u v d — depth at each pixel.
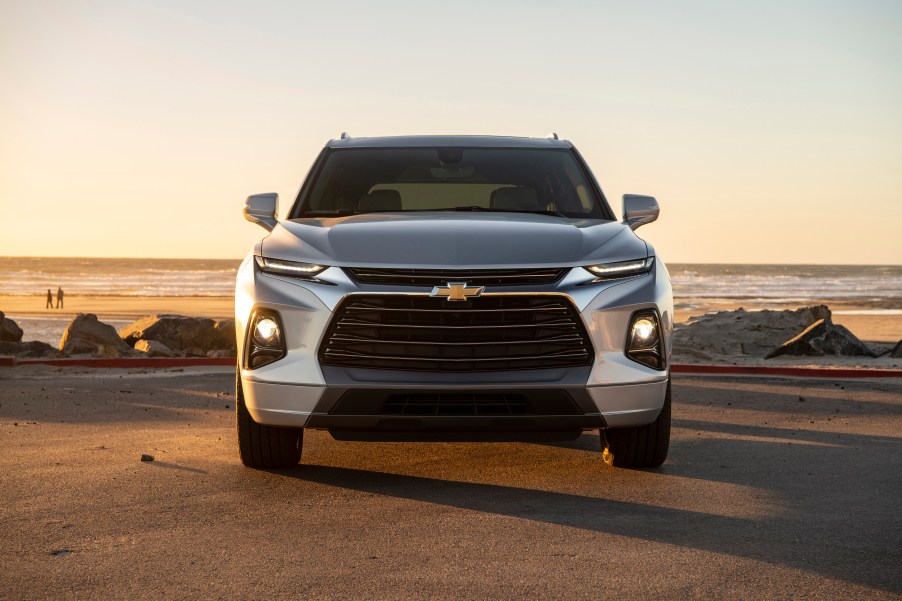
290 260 4.59
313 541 3.54
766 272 165.62
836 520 3.89
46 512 4.00
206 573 3.12
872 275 142.12
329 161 6.05
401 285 4.39
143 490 4.46
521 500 4.29
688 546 3.46
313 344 4.41
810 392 9.23
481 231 4.70
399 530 3.70
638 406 4.50
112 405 8.05
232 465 5.15
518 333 4.38
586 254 4.58
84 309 52.22
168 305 57.62
